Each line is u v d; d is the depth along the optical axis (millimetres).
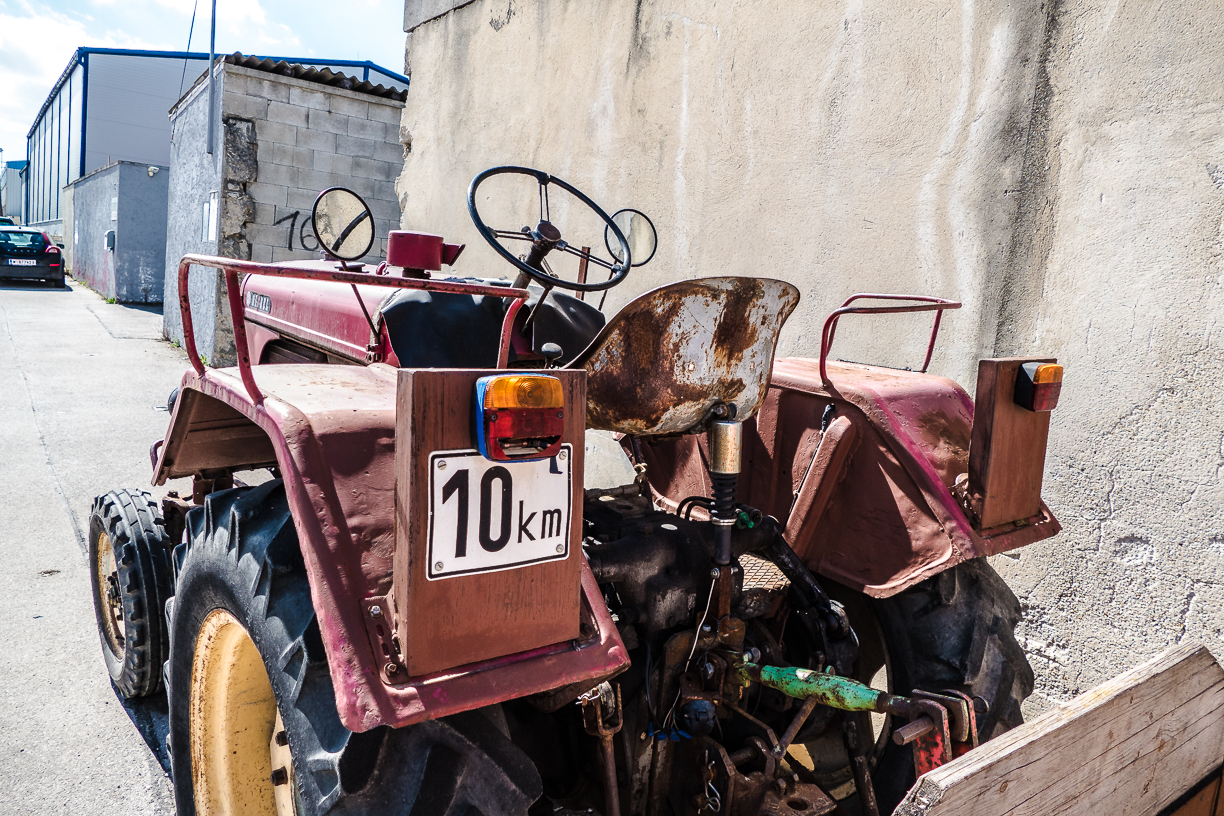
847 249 3293
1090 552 2586
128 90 27938
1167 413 2402
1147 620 2459
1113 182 2520
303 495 1212
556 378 1098
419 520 1063
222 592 1503
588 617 1283
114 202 16750
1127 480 2496
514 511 1145
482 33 5457
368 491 1250
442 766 1195
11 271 18109
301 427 1283
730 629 1671
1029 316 2736
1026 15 2717
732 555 1812
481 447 1081
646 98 4230
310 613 1301
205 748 1735
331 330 2500
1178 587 2387
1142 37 2445
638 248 2670
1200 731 1636
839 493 2004
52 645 2895
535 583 1178
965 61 2891
